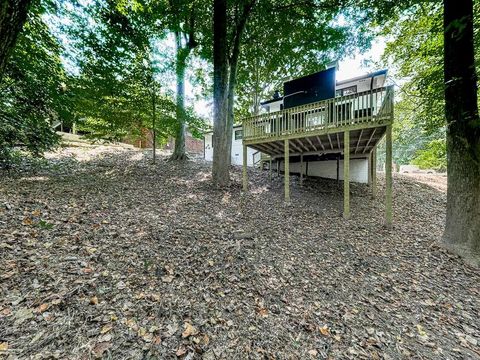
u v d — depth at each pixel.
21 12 1.79
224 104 8.22
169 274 2.97
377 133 6.73
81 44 7.17
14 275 2.40
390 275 3.54
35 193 4.86
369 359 2.04
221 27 7.86
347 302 2.86
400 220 6.25
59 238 3.26
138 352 1.87
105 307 2.26
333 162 11.66
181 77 9.67
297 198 7.85
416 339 2.32
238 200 6.95
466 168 4.15
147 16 7.73
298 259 3.83
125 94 8.57
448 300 3.00
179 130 11.05
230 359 1.94
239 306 2.61
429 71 6.59
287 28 8.43
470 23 3.77
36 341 1.81
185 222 4.77
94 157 10.82
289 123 7.28
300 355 2.04
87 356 1.76
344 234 5.07
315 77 9.48
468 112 3.95
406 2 5.43
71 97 7.58
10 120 5.98
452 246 4.29
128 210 4.92
